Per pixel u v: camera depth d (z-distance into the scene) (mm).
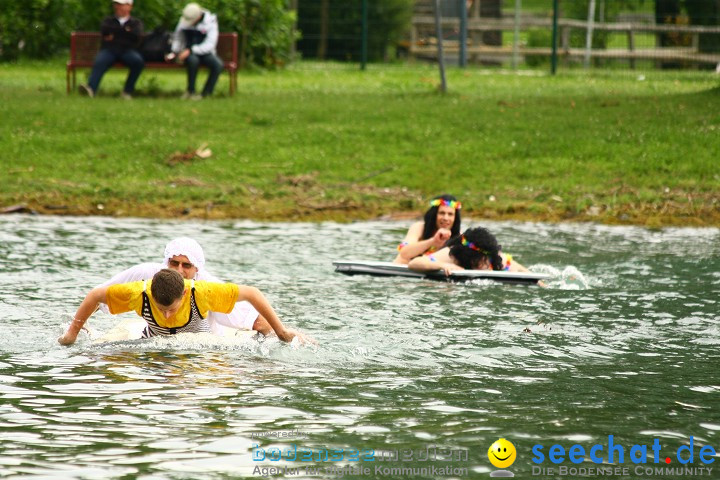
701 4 99250
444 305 28547
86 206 45562
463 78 84750
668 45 101125
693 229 42938
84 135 54406
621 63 100250
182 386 20328
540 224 44062
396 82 80000
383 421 18375
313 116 59312
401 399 19688
